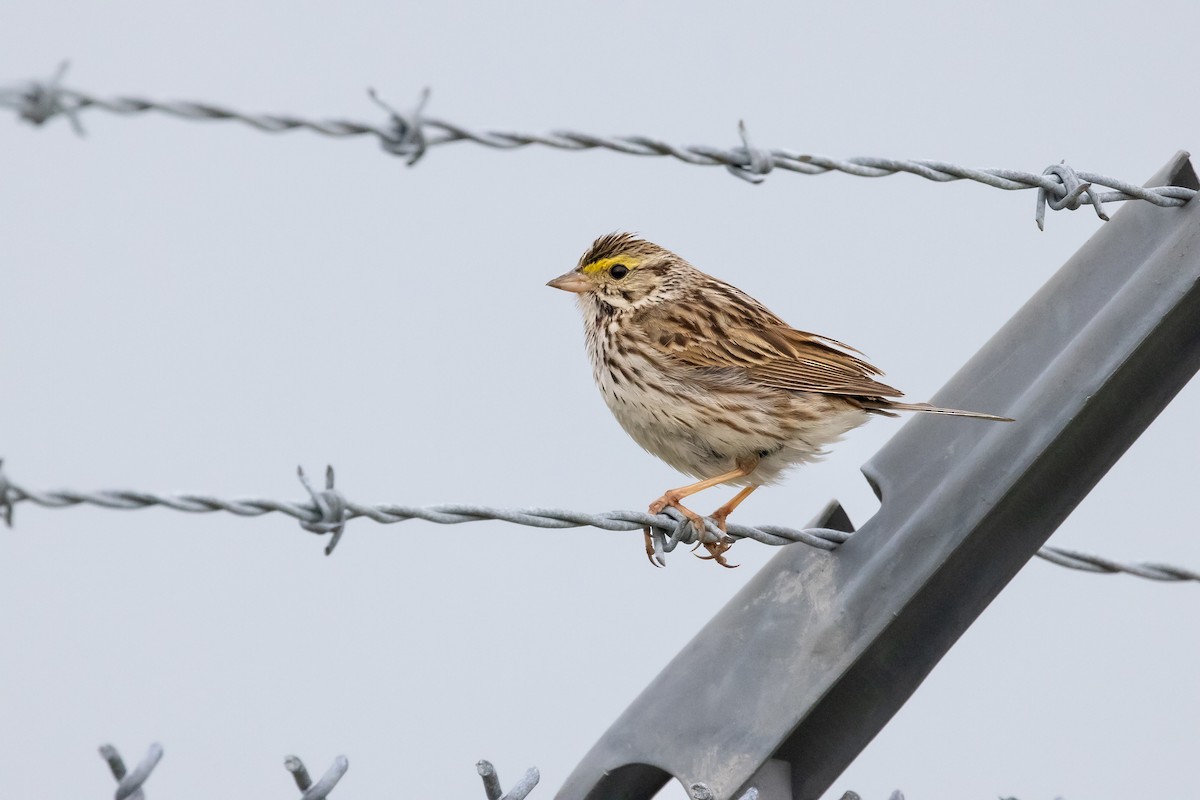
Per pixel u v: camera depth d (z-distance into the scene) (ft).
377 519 29.32
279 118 28.30
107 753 26.81
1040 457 34.78
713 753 33.88
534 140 31.27
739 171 33.83
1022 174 36.83
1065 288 37.09
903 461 35.96
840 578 34.91
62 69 25.23
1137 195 36.45
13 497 25.80
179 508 27.35
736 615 35.35
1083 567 39.32
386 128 29.55
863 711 35.01
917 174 35.78
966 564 35.17
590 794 34.40
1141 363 35.81
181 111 26.99
